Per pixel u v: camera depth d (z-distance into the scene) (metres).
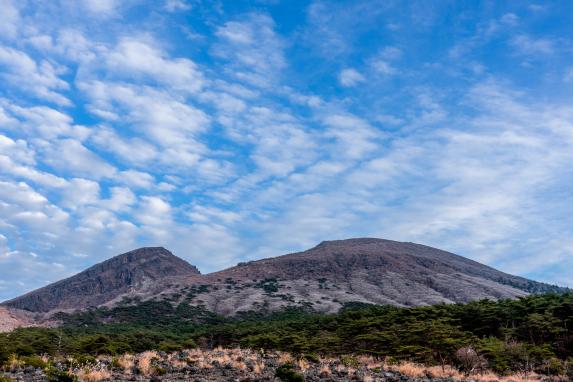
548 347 42.00
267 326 73.75
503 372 33.78
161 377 24.16
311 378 26.31
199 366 28.92
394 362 37.88
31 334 54.06
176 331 97.38
